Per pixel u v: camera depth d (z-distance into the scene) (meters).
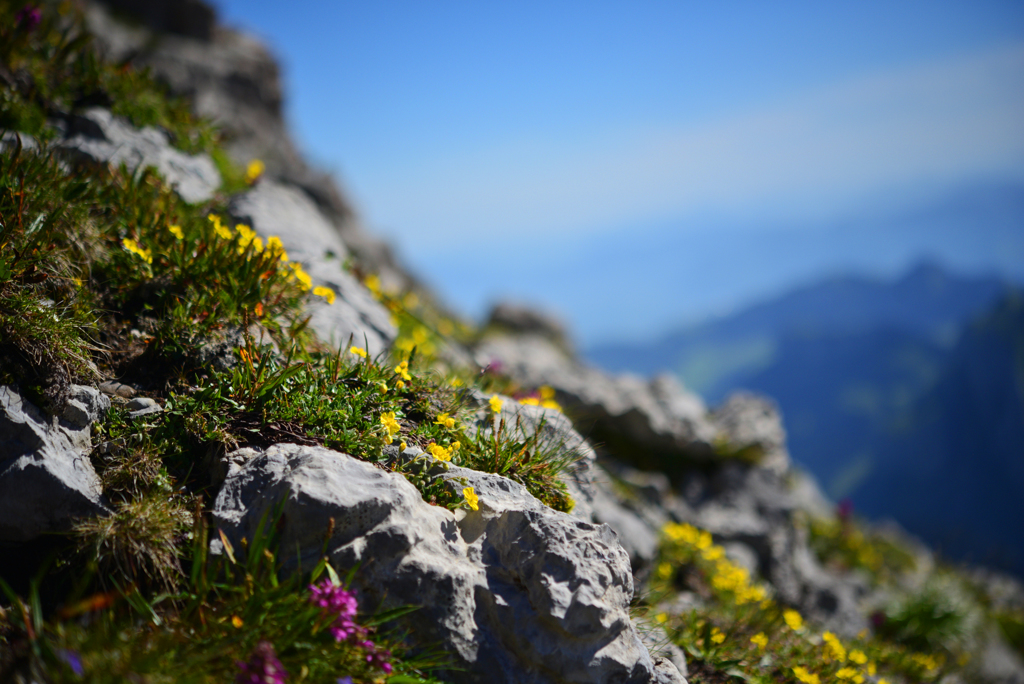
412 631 0.53
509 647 0.55
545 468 0.68
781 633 0.89
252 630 0.49
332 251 1.03
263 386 0.64
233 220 0.94
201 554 0.52
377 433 0.63
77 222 0.73
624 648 0.55
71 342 0.63
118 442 0.60
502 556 0.57
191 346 0.68
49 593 0.54
